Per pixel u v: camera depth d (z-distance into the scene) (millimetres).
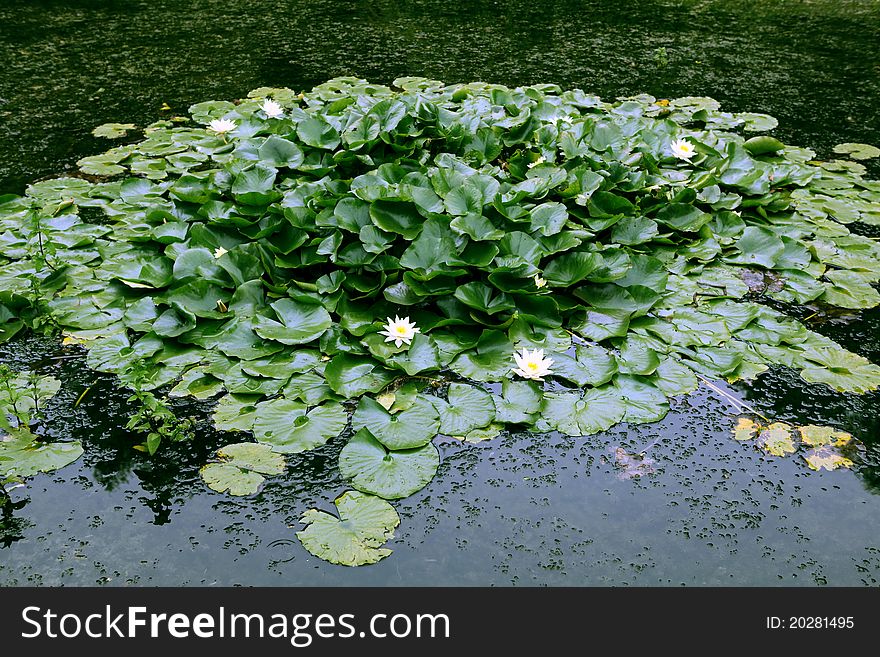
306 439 2023
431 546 1746
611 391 2227
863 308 2727
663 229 3145
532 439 2068
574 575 1688
